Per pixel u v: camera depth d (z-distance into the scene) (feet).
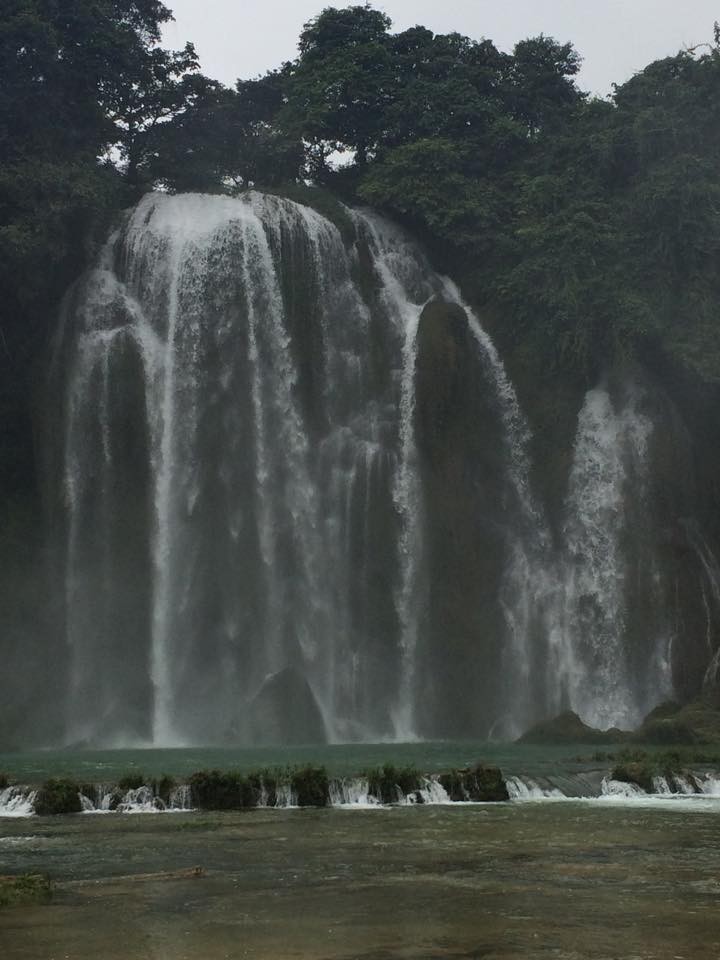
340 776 99.14
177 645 178.50
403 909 55.11
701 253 194.29
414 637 182.91
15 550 180.14
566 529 190.19
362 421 194.80
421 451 189.98
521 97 244.22
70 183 189.26
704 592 182.39
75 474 181.78
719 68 204.44
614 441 190.90
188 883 61.62
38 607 178.29
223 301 192.95
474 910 54.80
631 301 190.49
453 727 179.42
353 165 241.55
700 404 193.47
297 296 196.44
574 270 195.11
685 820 84.38
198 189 233.96
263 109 252.21
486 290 208.03
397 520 188.24
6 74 200.85
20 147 197.36
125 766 120.57
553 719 161.79
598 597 185.47
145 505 181.47
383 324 200.95
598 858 68.28
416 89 233.55
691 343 186.80
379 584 185.37
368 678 181.37
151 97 228.63
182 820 84.99
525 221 207.92
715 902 56.34
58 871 65.16
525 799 99.60
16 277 185.88
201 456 186.60
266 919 53.42
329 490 190.29
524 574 188.75
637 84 215.51
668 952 47.19
